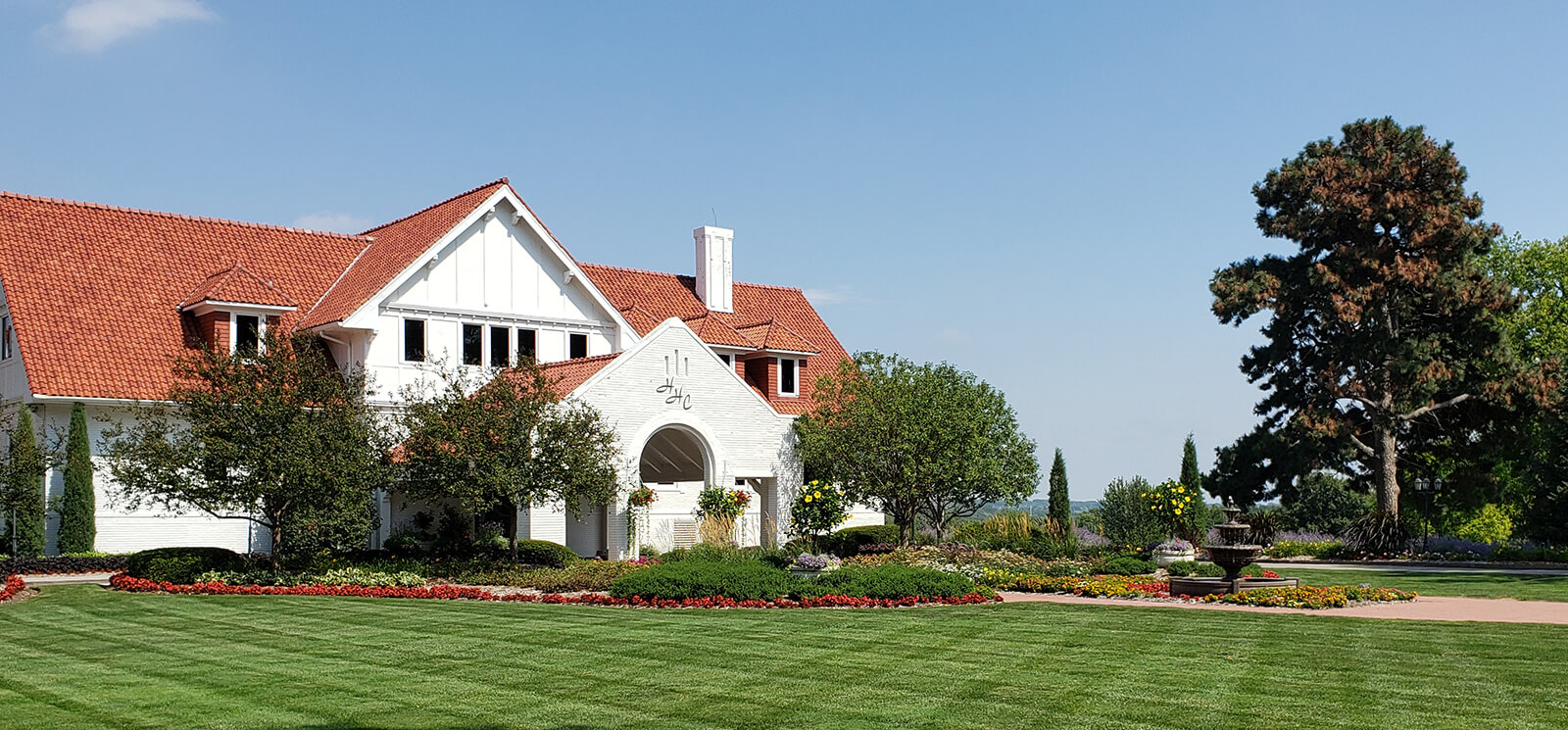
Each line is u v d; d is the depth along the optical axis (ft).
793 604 68.85
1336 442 148.77
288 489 81.51
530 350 125.49
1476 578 100.37
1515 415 148.66
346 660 46.37
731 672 43.80
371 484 85.76
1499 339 145.69
